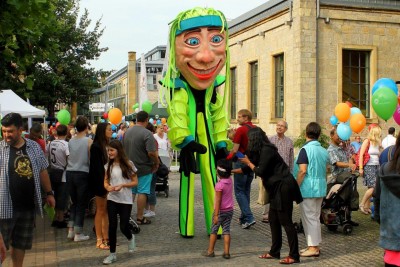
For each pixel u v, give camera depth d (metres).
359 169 10.22
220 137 8.53
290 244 6.72
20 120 5.36
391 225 4.61
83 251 7.48
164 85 8.29
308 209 7.09
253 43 22.95
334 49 19.12
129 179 6.81
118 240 8.16
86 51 24.92
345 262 6.78
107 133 7.59
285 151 9.16
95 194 7.56
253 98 23.67
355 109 11.27
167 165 12.70
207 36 8.09
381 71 19.73
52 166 9.13
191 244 7.88
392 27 19.80
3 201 5.25
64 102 25.53
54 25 8.25
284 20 19.81
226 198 7.00
